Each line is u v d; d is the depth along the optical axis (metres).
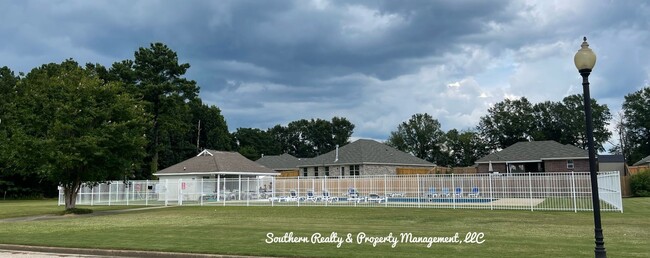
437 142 101.50
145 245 14.66
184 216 26.16
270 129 132.62
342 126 130.00
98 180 32.62
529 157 54.78
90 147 29.55
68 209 30.97
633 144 95.56
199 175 47.41
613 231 17.05
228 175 47.50
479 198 32.28
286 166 72.62
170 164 84.81
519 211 26.23
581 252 12.39
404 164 59.38
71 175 31.38
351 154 58.34
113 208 35.69
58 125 29.19
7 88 66.81
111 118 31.73
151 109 67.50
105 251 14.13
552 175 31.23
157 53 70.00
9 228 20.83
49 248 14.87
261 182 43.00
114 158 31.25
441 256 12.05
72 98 30.64
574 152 53.56
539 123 93.69
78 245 15.00
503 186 33.25
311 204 33.91
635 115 94.19
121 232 18.17
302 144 130.25
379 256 12.14
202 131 96.31
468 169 57.09
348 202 33.78
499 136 94.69
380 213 26.05
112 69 67.12
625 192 41.94
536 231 17.31
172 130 71.38
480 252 12.60
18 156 30.77
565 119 90.38
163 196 42.19
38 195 67.19
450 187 34.47
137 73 68.06
